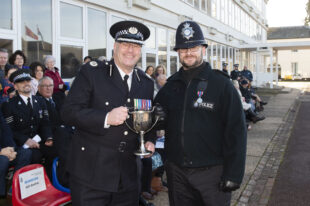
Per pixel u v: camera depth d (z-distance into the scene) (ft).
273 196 13.24
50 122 13.67
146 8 29.17
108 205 7.15
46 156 12.62
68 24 21.08
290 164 17.65
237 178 6.72
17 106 12.42
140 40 7.00
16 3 17.21
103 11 24.35
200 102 7.07
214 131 7.09
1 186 10.92
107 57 25.02
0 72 14.33
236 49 71.56
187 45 7.06
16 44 17.33
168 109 7.58
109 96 6.91
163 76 17.75
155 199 12.29
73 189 6.91
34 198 9.40
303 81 131.75
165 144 7.78
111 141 6.84
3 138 11.32
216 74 7.30
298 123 31.40
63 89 17.71
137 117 6.73
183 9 39.14
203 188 7.13
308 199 12.95
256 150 20.42
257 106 38.01
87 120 6.40
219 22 56.65
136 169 7.52
